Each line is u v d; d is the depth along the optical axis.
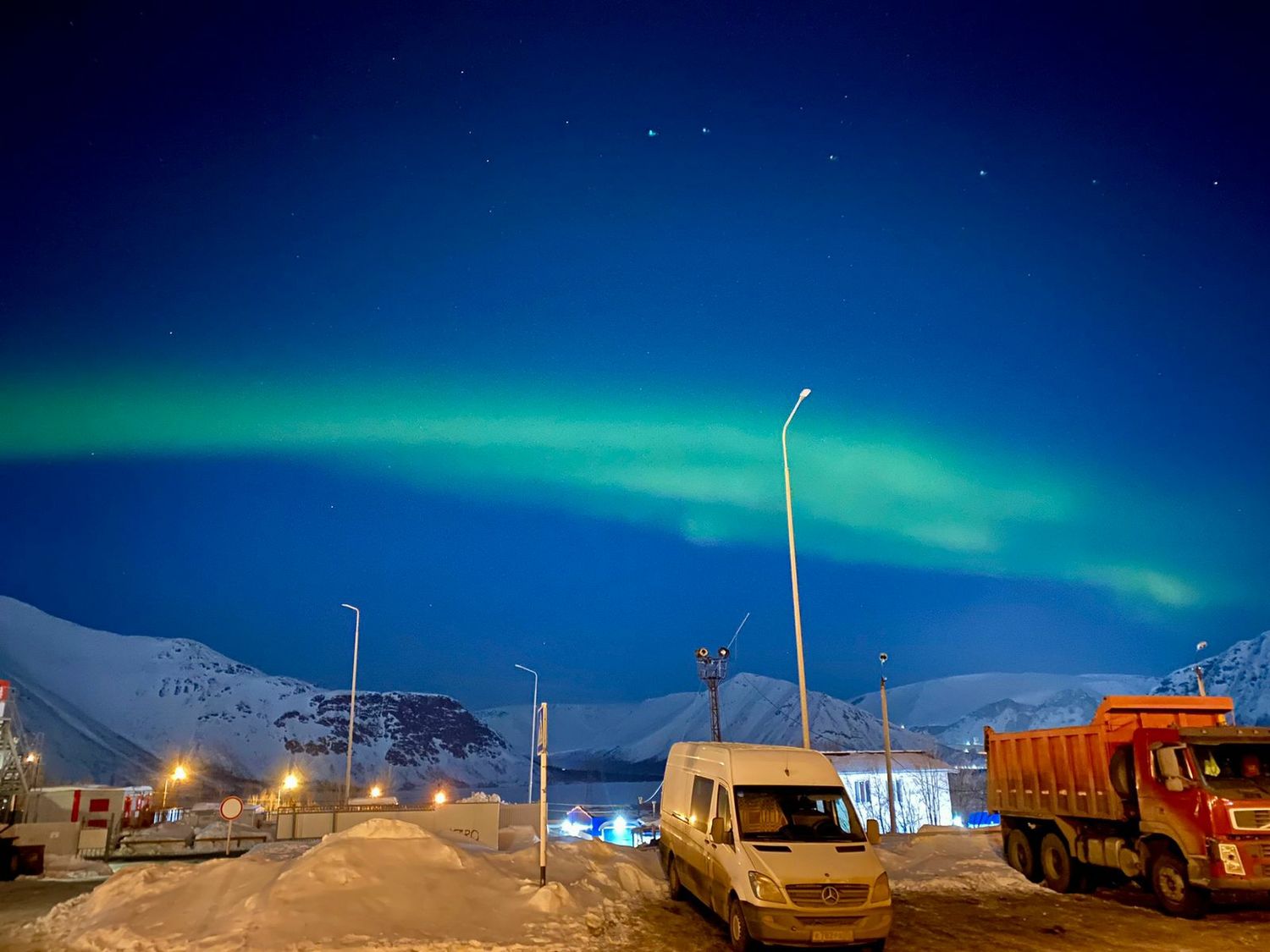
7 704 35.41
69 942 12.19
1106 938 13.10
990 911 15.28
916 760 67.81
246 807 42.34
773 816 12.65
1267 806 13.85
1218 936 13.16
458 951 11.39
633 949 11.96
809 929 11.10
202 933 11.66
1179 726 15.72
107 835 30.62
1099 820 16.67
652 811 69.31
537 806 30.31
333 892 12.51
